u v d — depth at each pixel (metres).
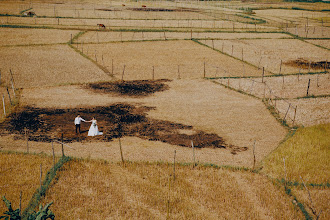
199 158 24.41
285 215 17.64
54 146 25.25
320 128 30.61
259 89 42.38
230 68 52.06
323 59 59.94
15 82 40.66
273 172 22.53
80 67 48.44
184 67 51.50
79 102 35.56
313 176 21.97
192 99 37.88
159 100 37.25
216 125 30.81
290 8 151.12
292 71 51.75
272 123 31.73
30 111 32.25
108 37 67.19
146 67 50.50
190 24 88.81
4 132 27.08
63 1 137.38
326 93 41.56
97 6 125.88
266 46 67.94
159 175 21.56
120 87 41.50
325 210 18.39
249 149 26.30
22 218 15.95
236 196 19.36
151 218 16.84
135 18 94.62
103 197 18.64
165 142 26.94
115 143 26.34
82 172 21.36
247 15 121.44
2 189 18.55
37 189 18.78
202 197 19.14
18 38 61.69
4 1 116.31
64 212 16.86
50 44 59.31
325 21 111.69
